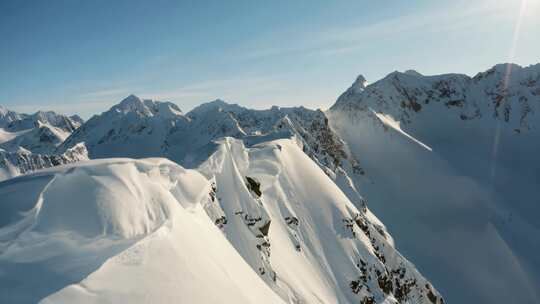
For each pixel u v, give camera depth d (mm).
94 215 16453
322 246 56719
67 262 13578
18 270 12703
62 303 11578
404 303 64375
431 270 106375
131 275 14062
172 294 14305
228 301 16750
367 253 60688
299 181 68750
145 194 19953
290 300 39031
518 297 96562
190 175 33625
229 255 26797
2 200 16188
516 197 156250
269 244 45812
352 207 72812
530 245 119062
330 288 49469
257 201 52219
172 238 18031
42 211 16016
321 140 170000
